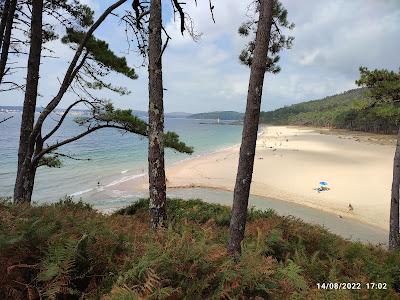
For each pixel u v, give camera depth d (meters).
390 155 71.00
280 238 5.88
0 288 2.79
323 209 29.81
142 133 10.45
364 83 14.43
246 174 5.70
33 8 8.95
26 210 4.60
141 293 2.46
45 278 2.78
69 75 8.89
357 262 6.11
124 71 10.30
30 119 9.38
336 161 60.66
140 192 35.50
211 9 6.55
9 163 49.59
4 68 9.01
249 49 11.04
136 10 7.43
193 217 11.34
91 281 3.04
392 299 4.43
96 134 123.31
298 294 2.98
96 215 7.09
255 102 5.61
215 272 2.84
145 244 3.29
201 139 121.75
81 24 10.56
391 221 12.97
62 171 47.50
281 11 10.19
